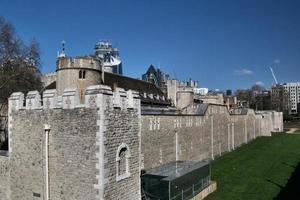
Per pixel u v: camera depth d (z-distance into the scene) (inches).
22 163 851.4
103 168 713.6
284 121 5516.7
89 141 728.3
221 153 2244.1
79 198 742.5
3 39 1685.5
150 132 1341.0
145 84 2480.3
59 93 907.4
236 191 1302.9
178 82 3459.6
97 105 717.9
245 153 2324.1
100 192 709.9
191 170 1156.5
